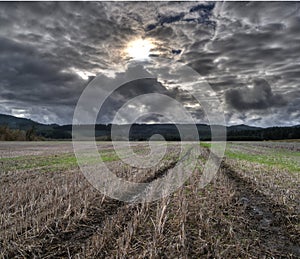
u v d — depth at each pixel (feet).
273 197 35.99
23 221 25.14
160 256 19.61
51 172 54.60
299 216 28.30
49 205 30.12
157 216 26.32
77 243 22.54
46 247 21.77
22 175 51.01
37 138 311.47
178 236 22.12
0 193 34.83
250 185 44.65
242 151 127.95
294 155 108.06
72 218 26.61
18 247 20.99
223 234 23.89
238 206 32.30
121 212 28.58
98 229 24.86
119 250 19.65
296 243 22.95
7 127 290.97
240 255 20.26
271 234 24.77
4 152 112.88
